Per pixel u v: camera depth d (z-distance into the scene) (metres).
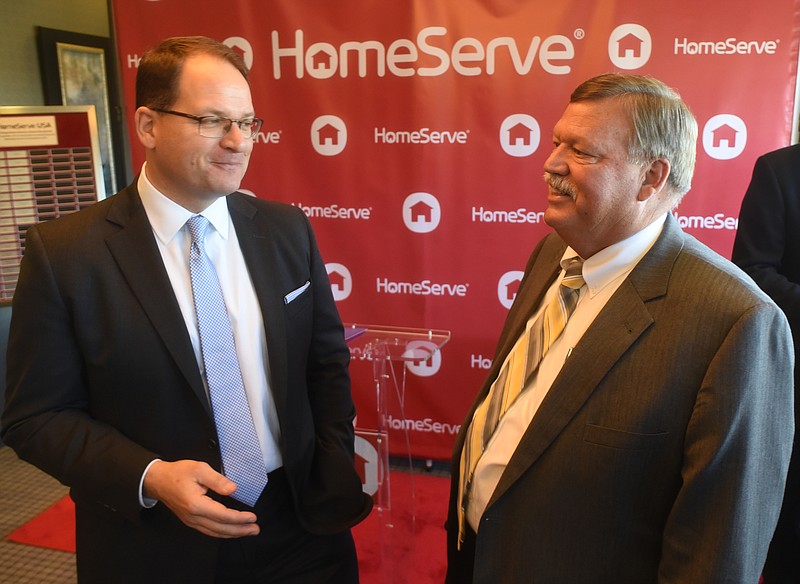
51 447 1.10
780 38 2.42
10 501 2.72
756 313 0.89
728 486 0.89
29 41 3.51
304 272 1.35
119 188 4.20
